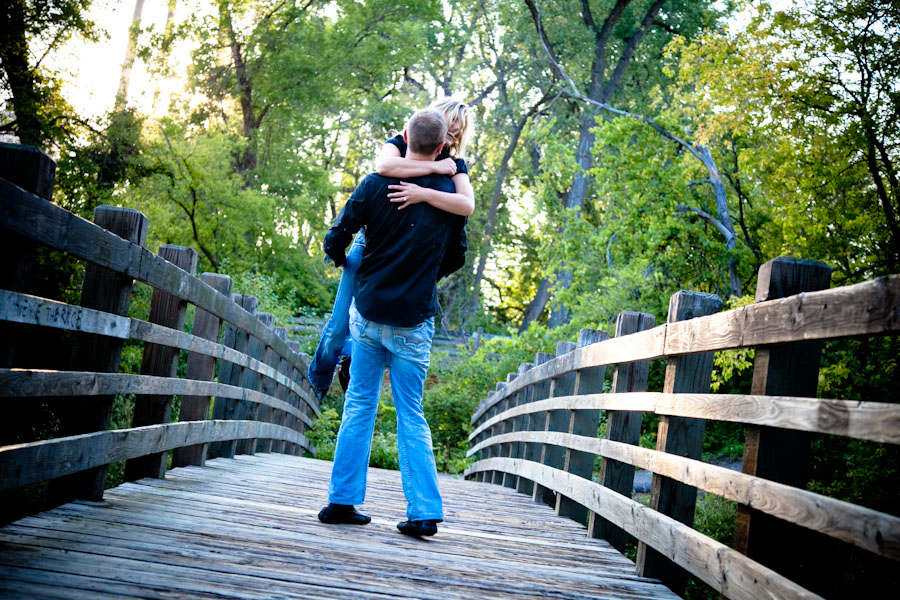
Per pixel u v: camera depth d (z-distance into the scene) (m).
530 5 25.11
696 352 3.13
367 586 2.68
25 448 2.75
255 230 20.48
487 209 35.28
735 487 2.56
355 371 3.73
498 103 31.64
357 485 3.69
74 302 9.48
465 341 25.11
